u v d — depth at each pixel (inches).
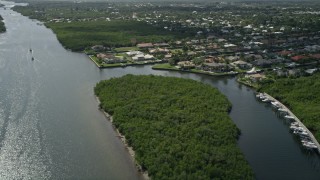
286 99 6761.8
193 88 7199.8
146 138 5027.1
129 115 5880.9
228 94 7470.5
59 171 4594.0
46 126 5846.5
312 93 6825.8
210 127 5388.8
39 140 5383.9
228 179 4121.6
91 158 4859.7
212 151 4638.3
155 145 4822.8
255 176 4441.4
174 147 4697.3
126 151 4992.6
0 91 7514.8
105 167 4638.3
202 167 4311.0
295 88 7239.2
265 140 5354.3
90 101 6968.5
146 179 4318.4
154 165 4360.2
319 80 7509.8
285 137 5462.6
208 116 5821.9
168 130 5221.5
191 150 4643.2
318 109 6107.3
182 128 5285.4
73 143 5275.6
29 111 6461.6
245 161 4549.7
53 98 7135.8
